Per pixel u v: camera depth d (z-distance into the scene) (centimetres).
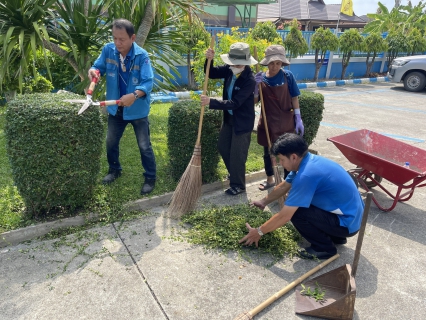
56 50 546
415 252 329
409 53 1695
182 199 363
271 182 456
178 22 566
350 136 436
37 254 303
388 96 1198
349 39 1427
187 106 422
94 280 276
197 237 334
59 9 508
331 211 293
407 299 269
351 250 328
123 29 336
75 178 335
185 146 419
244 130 395
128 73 369
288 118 417
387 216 394
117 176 427
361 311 256
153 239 332
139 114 376
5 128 314
